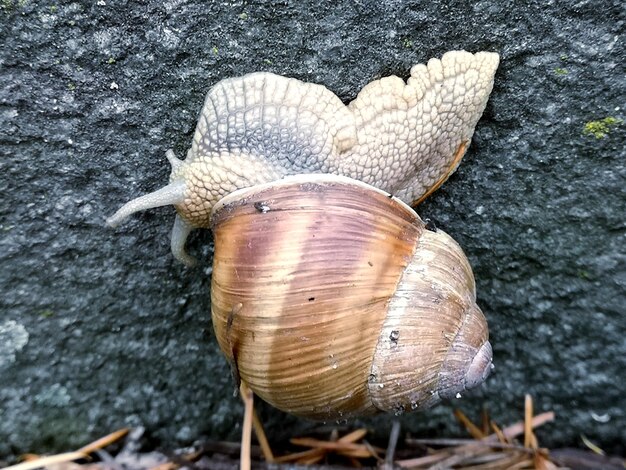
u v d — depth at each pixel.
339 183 0.07
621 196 0.08
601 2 0.07
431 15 0.07
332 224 0.07
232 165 0.07
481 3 0.07
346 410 0.07
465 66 0.07
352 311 0.06
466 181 0.08
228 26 0.07
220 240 0.07
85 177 0.08
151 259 0.08
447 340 0.07
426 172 0.08
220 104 0.07
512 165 0.08
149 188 0.08
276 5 0.07
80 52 0.07
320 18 0.07
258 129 0.07
